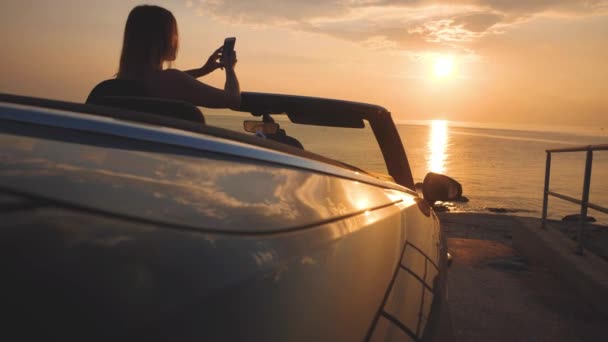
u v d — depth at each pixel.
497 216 12.49
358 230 1.14
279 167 1.06
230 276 0.55
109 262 0.42
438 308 1.52
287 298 0.63
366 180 1.67
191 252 0.52
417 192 2.86
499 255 6.95
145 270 0.44
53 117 0.79
